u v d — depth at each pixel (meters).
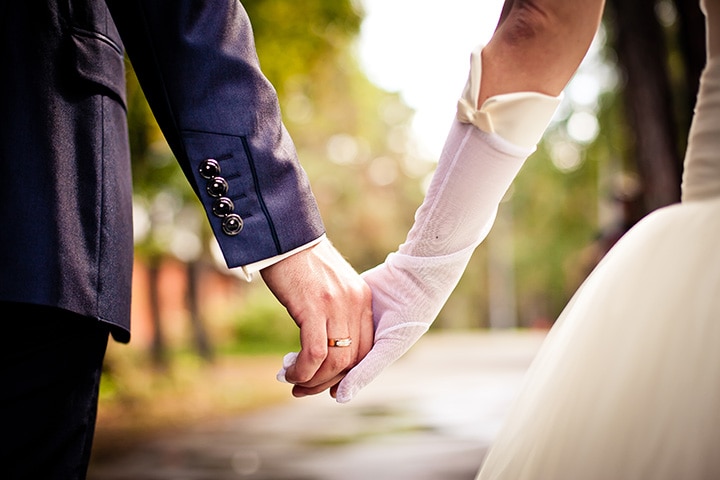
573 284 15.71
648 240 1.46
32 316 1.56
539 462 1.44
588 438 1.40
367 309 1.73
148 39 1.65
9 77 1.59
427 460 7.87
